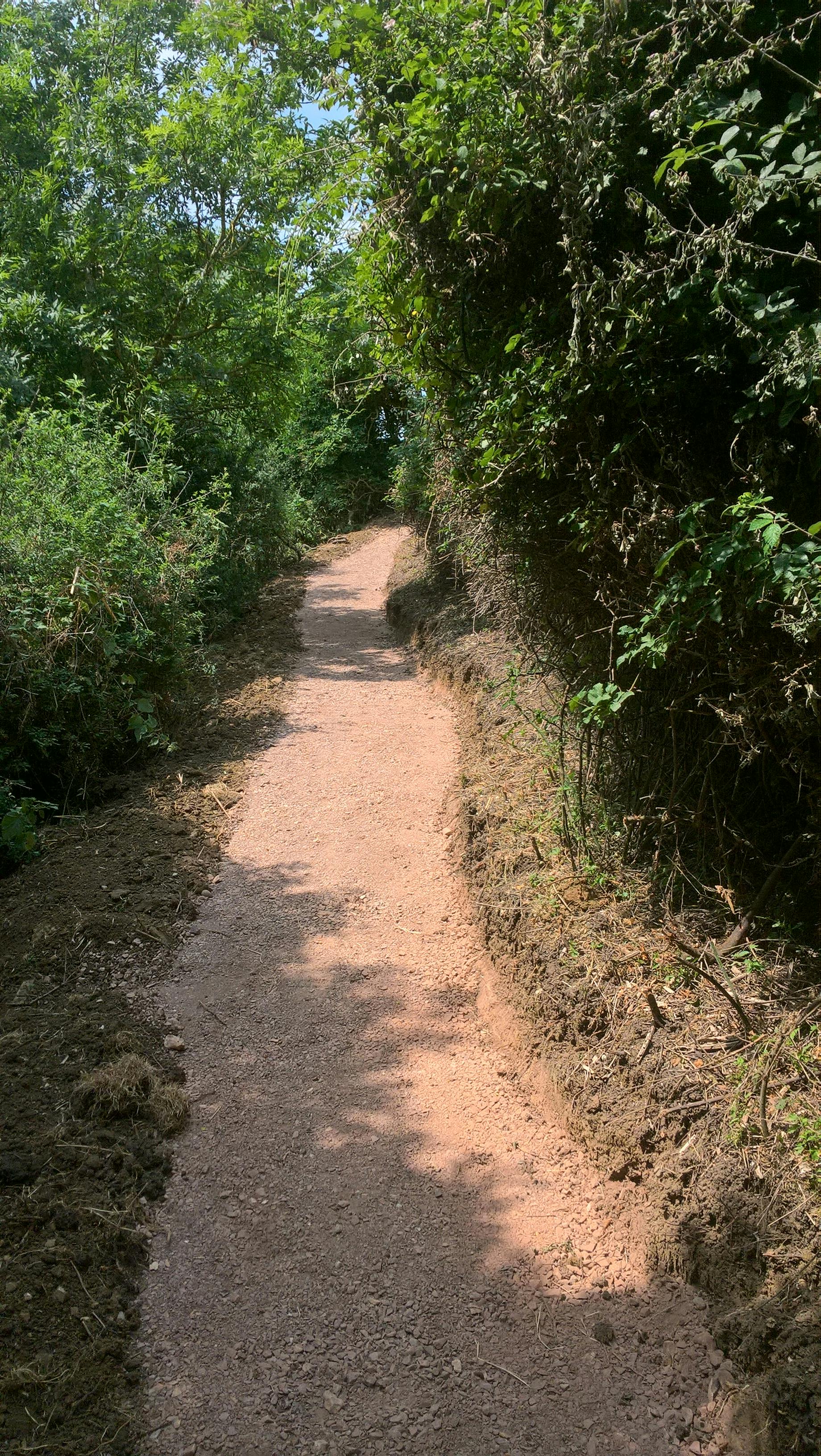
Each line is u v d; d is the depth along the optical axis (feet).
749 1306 7.92
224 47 37.09
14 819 16.98
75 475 22.34
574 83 9.48
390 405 37.70
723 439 10.02
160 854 17.40
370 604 44.86
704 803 11.20
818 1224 7.80
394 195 11.53
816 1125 8.52
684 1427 7.57
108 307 36.27
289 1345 8.55
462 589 33.81
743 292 8.57
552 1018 11.60
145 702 21.72
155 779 21.26
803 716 9.18
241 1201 10.16
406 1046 12.76
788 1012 9.91
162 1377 8.20
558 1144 10.80
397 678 31.04
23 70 38.29
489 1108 11.52
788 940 10.77
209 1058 12.41
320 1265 9.39
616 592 11.57
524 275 11.18
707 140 9.19
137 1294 9.00
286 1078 12.09
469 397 12.23
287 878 17.16
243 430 46.09
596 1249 9.41
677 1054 9.91
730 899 10.96
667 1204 9.07
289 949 14.97
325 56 12.39
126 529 21.52
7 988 13.38
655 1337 8.38
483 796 17.01
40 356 33.78
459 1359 8.40
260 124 37.14
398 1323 8.77
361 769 22.45
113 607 20.98
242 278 40.04
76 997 13.23
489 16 10.06
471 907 15.88
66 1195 9.73
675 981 10.85
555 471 11.37
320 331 41.16
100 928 14.65
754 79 8.80
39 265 36.01
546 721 16.05
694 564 9.68
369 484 75.10
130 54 41.47
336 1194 10.27
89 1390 7.89
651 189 9.70
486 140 10.12
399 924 15.81
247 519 43.62
